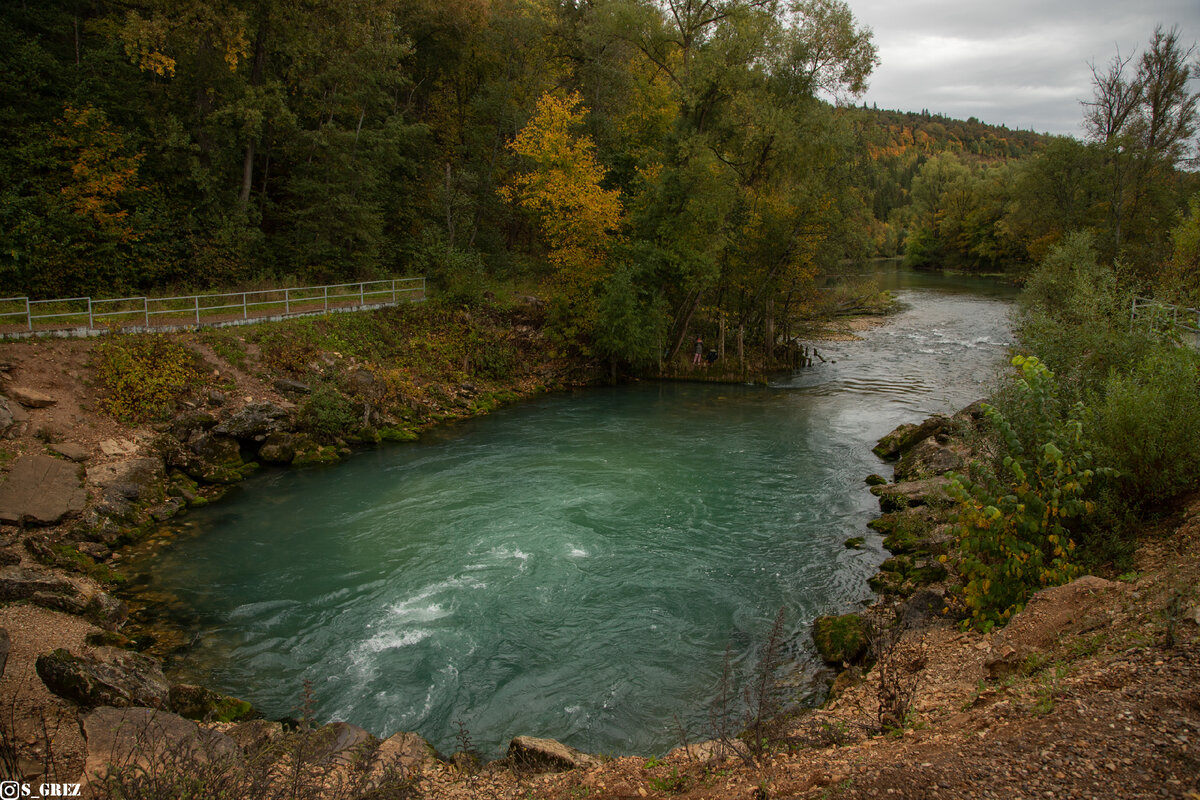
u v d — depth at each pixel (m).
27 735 6.98
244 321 22.55
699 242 30.98
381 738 8.46
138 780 5.18
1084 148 39.56
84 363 17.53
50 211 21.73
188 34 23.80
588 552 13.95
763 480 18.41
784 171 31.67
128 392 17.42
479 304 29.94
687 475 18.80
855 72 30.38
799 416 25.75
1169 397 9.88
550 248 39.59
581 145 30.62
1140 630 6.41
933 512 13.99
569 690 9.52
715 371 32.91
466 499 16.92
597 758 7.70
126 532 14.34
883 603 11.46
